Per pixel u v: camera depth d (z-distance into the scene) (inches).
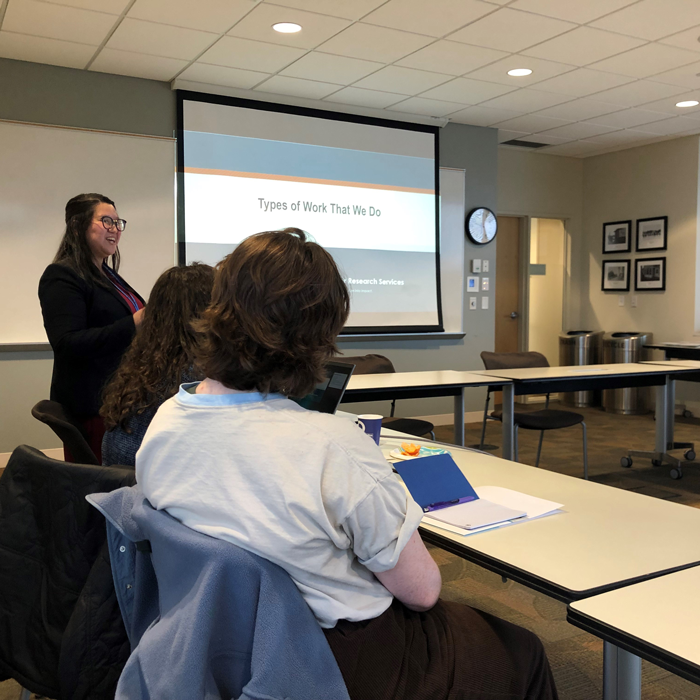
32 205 168.9
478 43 156.1
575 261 296.0
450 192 233.3
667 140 256.4
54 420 61.3
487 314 246.1
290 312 34.1
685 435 222.4
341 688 33.2
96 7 134.3
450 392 137.1
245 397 35.0
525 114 220.7
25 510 46.5
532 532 50.9
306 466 32.8
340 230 212.5
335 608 34.4
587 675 78.5
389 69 174.9
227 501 33.2
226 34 149.6
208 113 188.5
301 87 190.9
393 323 223.9
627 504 58.7
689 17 142.1
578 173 293.0
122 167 178.9
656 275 263.4
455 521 52.6
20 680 45.7
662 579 40.9
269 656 31.6
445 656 39.4
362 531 34.2
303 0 131.7
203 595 31.7
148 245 183.6
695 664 30.4
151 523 35.2
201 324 35.9
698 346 212.7
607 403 271.1
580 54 163.8
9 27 144.5
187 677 31.3
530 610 96.5
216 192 191.5
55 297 85.7
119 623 42.1
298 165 203.8
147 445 36.2
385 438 93.7
